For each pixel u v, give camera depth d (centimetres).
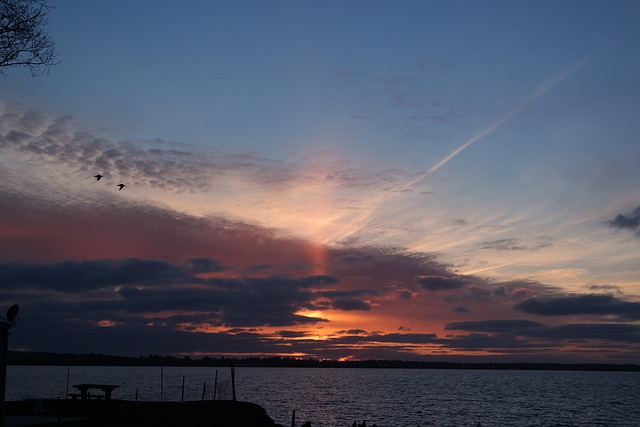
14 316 2761
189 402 4356
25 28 2134
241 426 3550
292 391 15088
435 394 15188
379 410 9638
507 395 15438
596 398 14825
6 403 3816
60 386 12925
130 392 10319
